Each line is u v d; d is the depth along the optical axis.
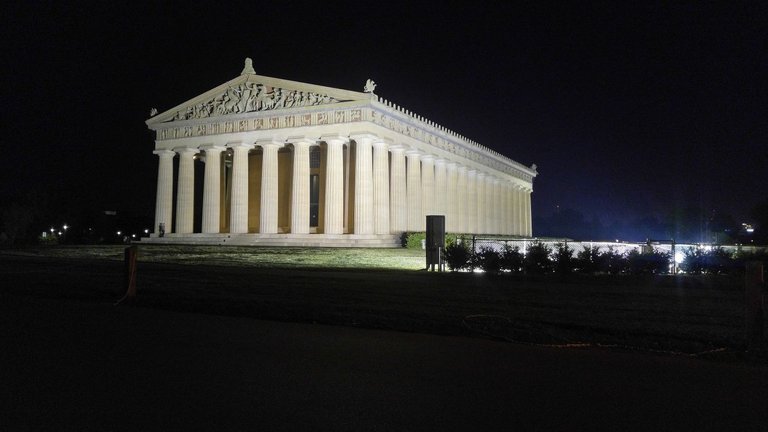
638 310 16.98
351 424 7.21
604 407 8.02
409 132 68.56
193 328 14.38
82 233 105.50
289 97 63.84
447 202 81.31
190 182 71.12
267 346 12.23
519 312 16.77
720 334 13.41
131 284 19.98
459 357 11.27
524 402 8.23
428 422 7.32
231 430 6.96
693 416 7.66
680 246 34.19
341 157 61.44
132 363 10.50
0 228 91.62
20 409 7.73
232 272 30.00
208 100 70.50
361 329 14.45
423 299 19.56
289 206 72.81
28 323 14.87
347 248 52.19
